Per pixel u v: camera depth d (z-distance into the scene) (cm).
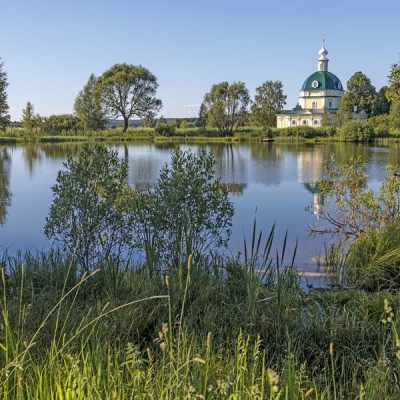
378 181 1847
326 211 1168
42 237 940
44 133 7069
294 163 2834
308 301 485
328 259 736
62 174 575
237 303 443
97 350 279
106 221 580
